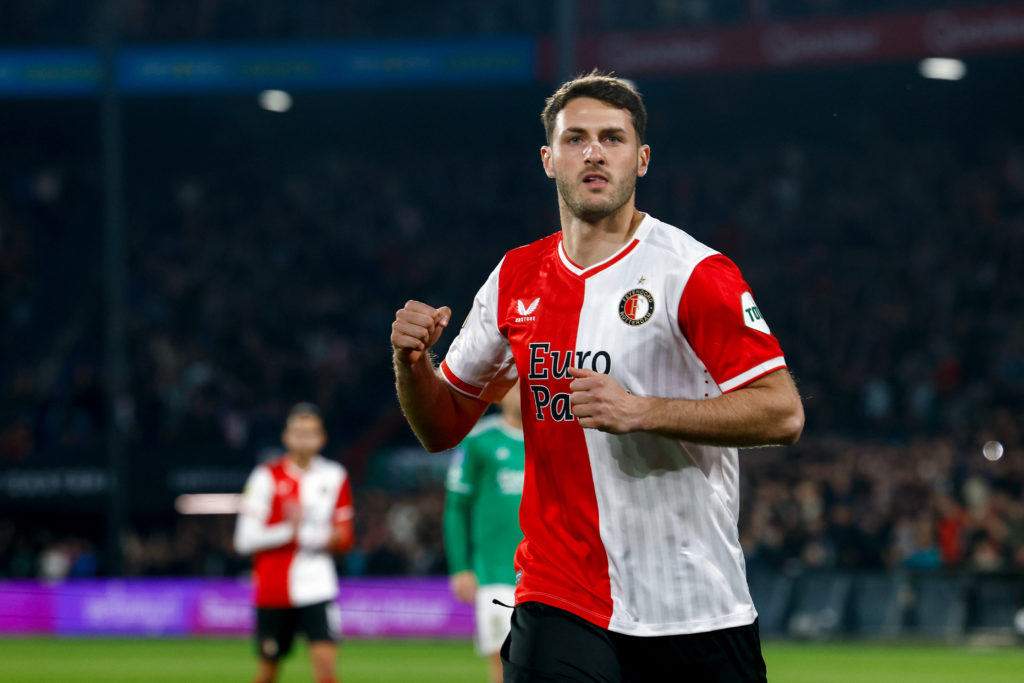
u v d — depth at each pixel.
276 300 100.69
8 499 80.50
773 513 64.31
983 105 100.12
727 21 97.81
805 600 60.59
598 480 13.35
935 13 84.31
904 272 91.69
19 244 105.12
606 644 13.42
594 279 13.48
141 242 106.00
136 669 50.75
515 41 92.06
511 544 27.86
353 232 106.94
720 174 103.44
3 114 106.12
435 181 110.88
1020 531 59.91
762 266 95.81
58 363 95.69
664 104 104.19
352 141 113.38
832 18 86.31
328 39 96.06
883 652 53.66
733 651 13.37
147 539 84.06
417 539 71.31
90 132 110.69
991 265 89.94
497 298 14.32
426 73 93.25
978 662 49.22
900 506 64.62
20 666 52.25
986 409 77.12
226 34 100.62
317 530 33.69
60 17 101.19
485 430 28.42
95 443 82.06
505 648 14.20
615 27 98.56
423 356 14.12
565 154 13.37
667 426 12.41
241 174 112.62
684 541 13.26
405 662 52.56
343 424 91.25
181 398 89.06
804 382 84.06
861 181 100.75
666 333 13.09
